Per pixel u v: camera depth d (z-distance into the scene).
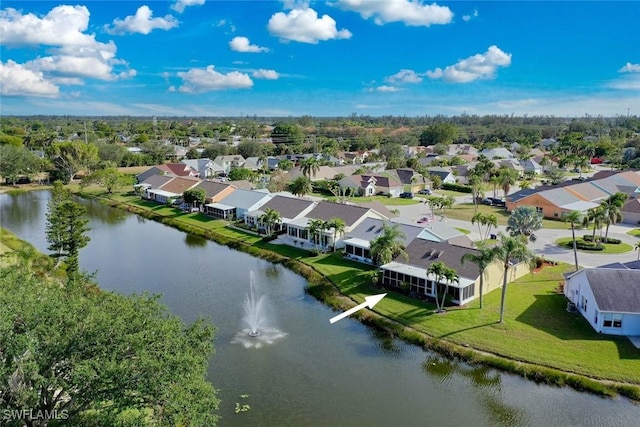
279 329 53.09
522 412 38.53
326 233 81.38
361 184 139.75
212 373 44.09
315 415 38.09
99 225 106.25
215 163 186.62
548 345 47.00
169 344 28.77
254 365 45.47
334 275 68.00
